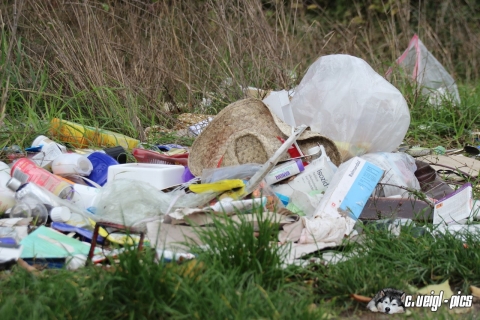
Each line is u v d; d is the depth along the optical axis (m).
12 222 10.34
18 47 16.67
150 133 16.44
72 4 17.59
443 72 21.75
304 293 8.58
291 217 10.59
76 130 14.99
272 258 8.94
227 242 9.05
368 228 10.62
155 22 19.42
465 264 9.63
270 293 8.25
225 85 18.52
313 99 13.96
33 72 16.78
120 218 10.62
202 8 20.28
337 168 12.57
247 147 12.86
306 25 24.52
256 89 18.03
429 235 10.44
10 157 13.31
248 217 9.96
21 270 8.48
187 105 18.58
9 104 16.34
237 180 11.08
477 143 18.08
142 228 9.99
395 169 12.87
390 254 9.75
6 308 7.36
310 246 9.96
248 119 13.15
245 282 8.62
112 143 14.97
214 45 18.64
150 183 12.17
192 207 10.85
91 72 16.91
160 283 8.03
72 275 8.37
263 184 11.56
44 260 9.15
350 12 31.41
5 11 17.38
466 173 14.57
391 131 13.70
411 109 19.64
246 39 19.08
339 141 13.68
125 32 18.78
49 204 10.88
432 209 11.87
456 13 31.34
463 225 10.91
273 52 19.14
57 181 11.52
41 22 17.72
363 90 13.63
